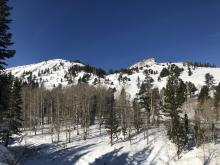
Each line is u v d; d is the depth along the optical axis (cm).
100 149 7619
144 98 10025
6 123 6116
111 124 8106
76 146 8000
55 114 10894
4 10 2956
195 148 7456
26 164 4391
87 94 11056
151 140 8212
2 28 2962
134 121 9219
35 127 10350
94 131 9875
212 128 7969
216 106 9431
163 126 9806
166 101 7756
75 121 10938
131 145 7912
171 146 7738
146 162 7125
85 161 6994
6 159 2591
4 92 3300
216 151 7231
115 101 12144
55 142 8412
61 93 12238
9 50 3016
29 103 11081
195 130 7731
